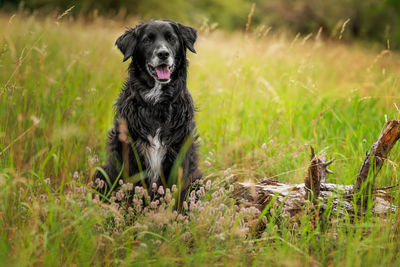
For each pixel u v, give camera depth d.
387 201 3.39
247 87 6.41
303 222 3.06
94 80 6.14
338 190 3.22
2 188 2.83
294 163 4.31
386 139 2.99
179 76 3.88
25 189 3.34
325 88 7.02
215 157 4.77
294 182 4.11
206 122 5.86
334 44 8.59
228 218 2.90
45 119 4.56
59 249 2.61
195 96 5.88
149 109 3.70
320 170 3.33
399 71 5.39
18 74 4.53
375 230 2.92
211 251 2.72
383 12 17.09
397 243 2.87
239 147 4.69
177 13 19.80
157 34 3.79
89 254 2.53
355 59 8.09
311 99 6.28
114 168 3.74
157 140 3.68
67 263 2.54
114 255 2.66
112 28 8.17
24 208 2.95
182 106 3.82
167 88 3.75
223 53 9.18
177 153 3.72
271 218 3.13
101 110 5.44
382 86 5.77
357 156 4.22
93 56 6.79
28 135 3.99
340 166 4.27
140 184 3.72
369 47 10.88
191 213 2.97
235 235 2.81
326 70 7.78
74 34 7.74
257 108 6.09
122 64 7.03
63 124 4.24
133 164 3.65
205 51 9.66
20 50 4.81
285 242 2.73
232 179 3.90
